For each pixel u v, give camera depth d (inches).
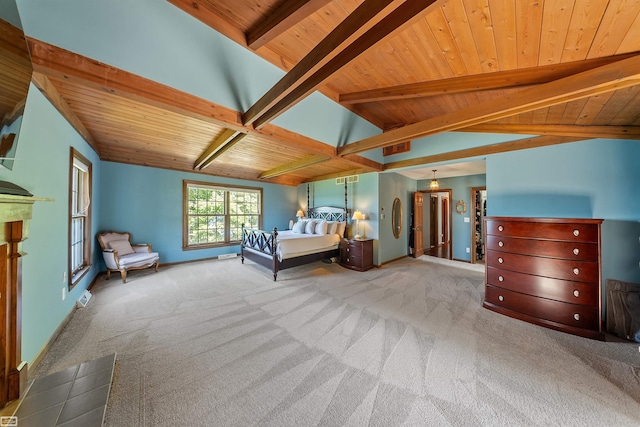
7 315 55.7
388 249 222.4
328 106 147.8
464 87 107.7
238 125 101.7
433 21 74.4
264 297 131.2
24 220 57.4
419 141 182.9
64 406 54.6
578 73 75.2
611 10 54.6
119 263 156.3
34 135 75.5
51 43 59.7
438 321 102.7
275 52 114.4
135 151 173.5
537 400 59.1
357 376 67.5
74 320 101.2
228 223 250.5
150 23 76.7
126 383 63.9
